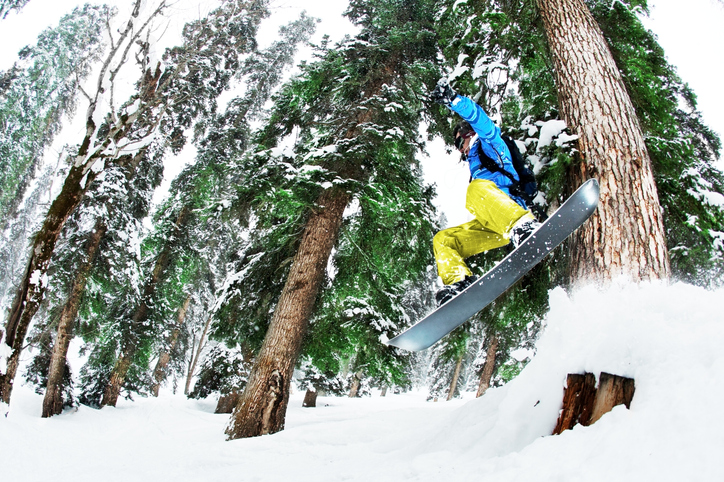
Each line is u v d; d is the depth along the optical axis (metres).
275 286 9.58
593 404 2.14
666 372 1.88
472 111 2.61
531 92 5.71
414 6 9.80
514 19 5.44
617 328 2.23
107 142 6.45
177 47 12.30
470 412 3.53
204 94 14.02
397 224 8.74
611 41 5.22
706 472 1.38
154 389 18.78
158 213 16.03
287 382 7.43
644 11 5.50
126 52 6.45
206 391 14.42
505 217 2.44
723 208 4.40
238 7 7.47
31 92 18.11
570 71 3.96
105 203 12.88
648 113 4.88
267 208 8.33
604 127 3.54
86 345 16.28
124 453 6.60
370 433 5.92
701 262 5.36
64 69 17.94
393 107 8.17
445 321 2.42
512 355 8.37
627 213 3.19
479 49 5.75
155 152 14.38
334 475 3.29
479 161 2.79
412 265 9.34
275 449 5.30
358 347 10.12
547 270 4.99
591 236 3.22
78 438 8.20
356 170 8.57
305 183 7.88
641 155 3.43
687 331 2.00
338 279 9.52
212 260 18.33
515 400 2.68
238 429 7.05
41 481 4.82
